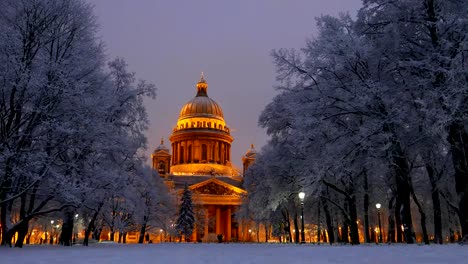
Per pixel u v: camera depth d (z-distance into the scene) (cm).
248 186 5903
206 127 15788
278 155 3869
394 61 2508
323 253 1650
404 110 2377
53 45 2717
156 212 7831
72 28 2730
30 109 2395
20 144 2373
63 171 2616
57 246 3145
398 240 3994
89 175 2733
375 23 2567
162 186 8669
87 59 2738
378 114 2473
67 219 3453
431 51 2291
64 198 2530
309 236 8100
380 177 3534
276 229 8600
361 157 2734
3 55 2366
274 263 1204
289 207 4906
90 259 1485
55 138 2550
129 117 3512
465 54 2066
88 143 2680
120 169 3144
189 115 16112
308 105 2753
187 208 10375
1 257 1614
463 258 1229
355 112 2561
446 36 2253
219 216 12900
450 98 2034
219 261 1346
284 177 3978
